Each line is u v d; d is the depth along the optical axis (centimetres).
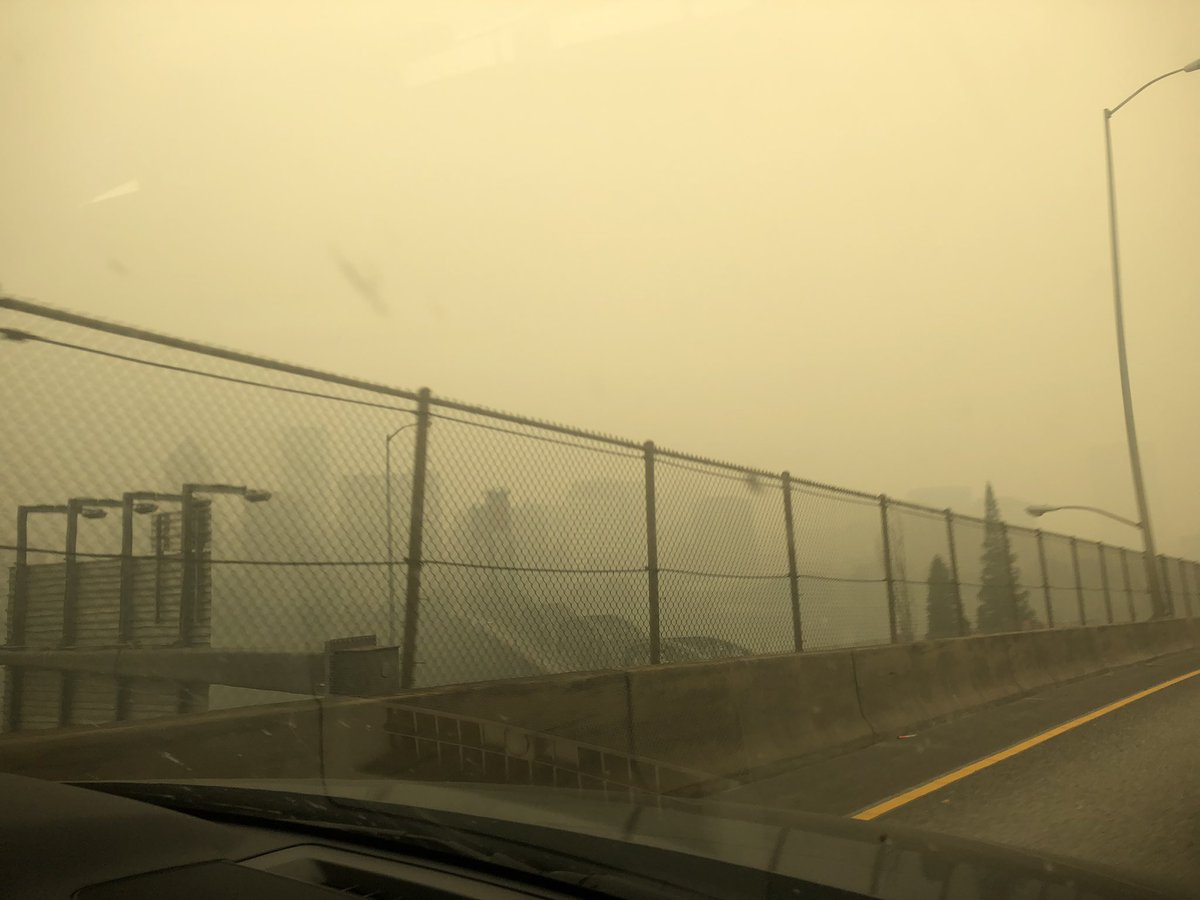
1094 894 247
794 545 1059
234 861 252
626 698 717
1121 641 1906
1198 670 1652
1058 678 1516
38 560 666
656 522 860
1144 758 812
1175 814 609
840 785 750
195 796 310
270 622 634
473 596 685
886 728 988
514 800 322
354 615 629
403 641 626
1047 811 630
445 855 269
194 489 593
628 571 822
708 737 776
